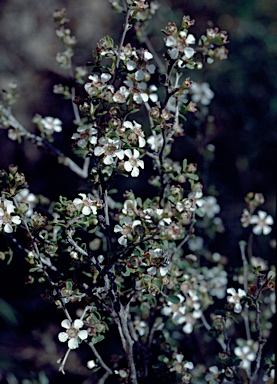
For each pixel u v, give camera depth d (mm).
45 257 389
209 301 452
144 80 369
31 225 368
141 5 365
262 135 736
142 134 355
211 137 682
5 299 622
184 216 357
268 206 703
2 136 742
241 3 780
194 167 387
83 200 352
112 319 412
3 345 604
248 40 770
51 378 570
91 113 364
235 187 716
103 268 373
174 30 358
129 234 354
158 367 397
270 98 747
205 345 537
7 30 837
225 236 657
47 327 619
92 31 835
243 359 427
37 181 688
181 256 488
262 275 394
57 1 853
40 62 821
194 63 368
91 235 435
